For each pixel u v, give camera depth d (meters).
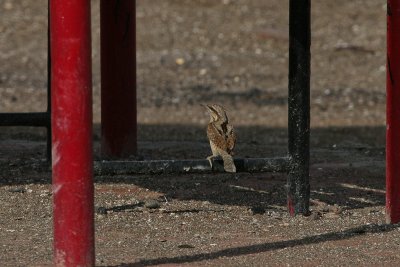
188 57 84.69
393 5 30.69
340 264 26.55
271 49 88.81
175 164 30.52
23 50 85.88
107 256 26.78
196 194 35.66
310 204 34.50
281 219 32.03
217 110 31.81
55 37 23.92
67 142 23.89
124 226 30.66
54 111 24.00
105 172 30.23
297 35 31.50
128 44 42.00
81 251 24.11
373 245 28.75
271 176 39.56
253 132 57.41
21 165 40.66
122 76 42.09
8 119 39.25
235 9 98.94
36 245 28.02
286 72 81.50
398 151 31.20
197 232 30.05
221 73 80.12
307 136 32.12
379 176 40.34
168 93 72.56
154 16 95.94
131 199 34.59
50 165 40.25
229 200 34.81
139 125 59.72
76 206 23.98
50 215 32.03
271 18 96.81
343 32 94.31
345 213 33.22
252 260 26.70
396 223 31.50
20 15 95.31
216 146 30.89
